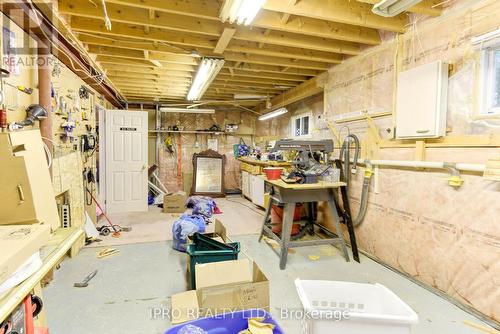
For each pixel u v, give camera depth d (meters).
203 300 1.98
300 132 5.97
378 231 3.29
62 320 2.11
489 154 2.15
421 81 2.59
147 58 3.71
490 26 2.15
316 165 3.64
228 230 4.47
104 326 2.05
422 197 2.71
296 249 3.68
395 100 3.04
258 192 6.07
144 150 5.86
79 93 3.94
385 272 2.99
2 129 2.09
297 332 2.00
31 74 2.65
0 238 1.08
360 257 3.39
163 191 7.05
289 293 2.53
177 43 3.21
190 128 7.92
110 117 5.65
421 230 2.73
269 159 5.96
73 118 3.64
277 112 6.00
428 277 2.65
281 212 4.06
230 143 8.23
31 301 1.33
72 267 3.03
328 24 3.02
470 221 2.28
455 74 2.43
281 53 3.66
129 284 2.67
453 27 2.44
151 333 1.98
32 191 1.33
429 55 2.67
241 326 1.59
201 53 3.56
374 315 1.26
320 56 3.86
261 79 5.08
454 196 2.41
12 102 2.30
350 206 3.79
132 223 4.86
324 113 4.53
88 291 2.53
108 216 5.34
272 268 3.07
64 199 3.25
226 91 6.07
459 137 2.36
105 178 5.64
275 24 2.80
